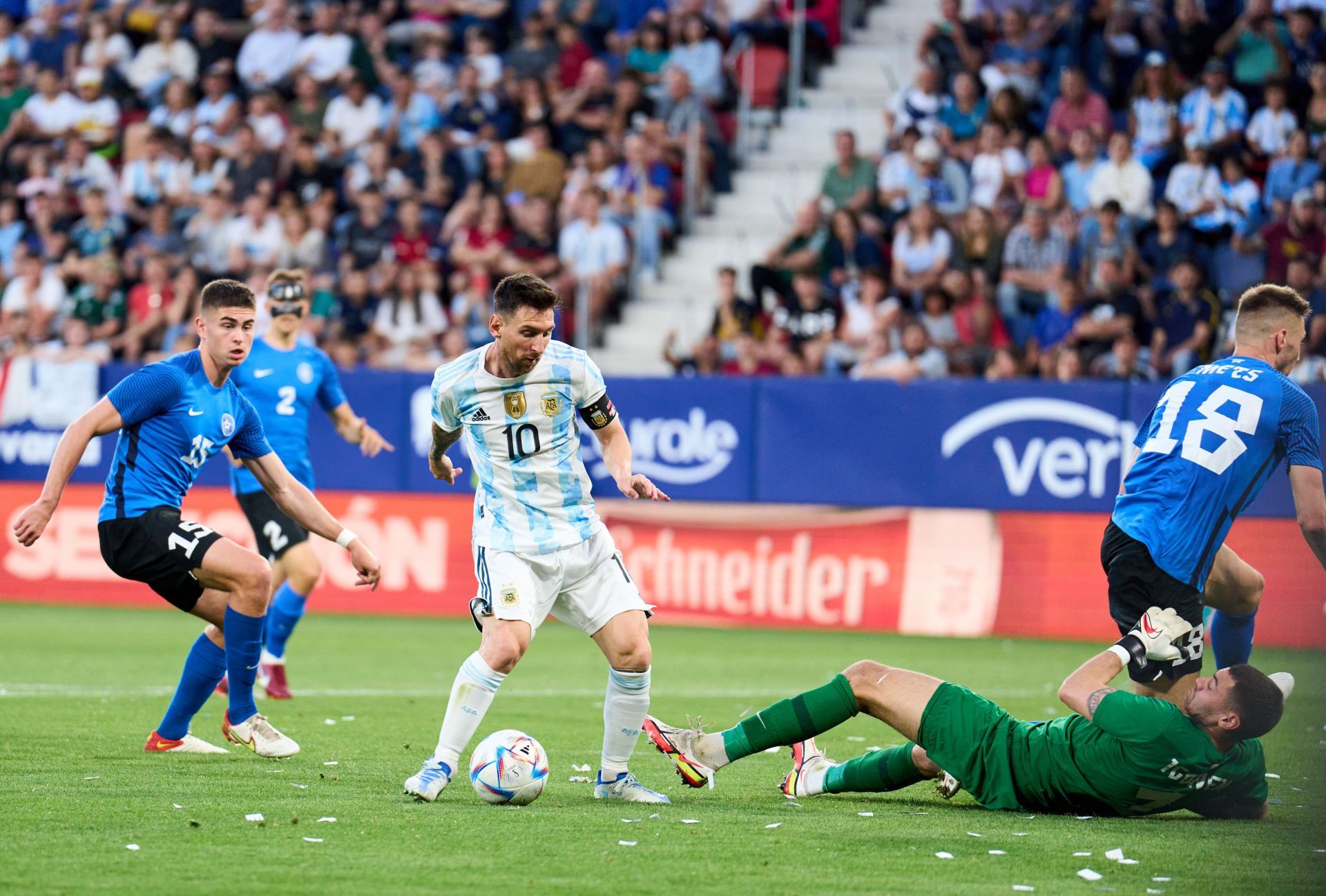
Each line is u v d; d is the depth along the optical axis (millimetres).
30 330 61531
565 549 19375
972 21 61625
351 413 33062
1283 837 17797
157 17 73500
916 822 18422
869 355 50938
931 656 41312
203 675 23062
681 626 49688
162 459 22406
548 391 19156
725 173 64562
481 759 19312
